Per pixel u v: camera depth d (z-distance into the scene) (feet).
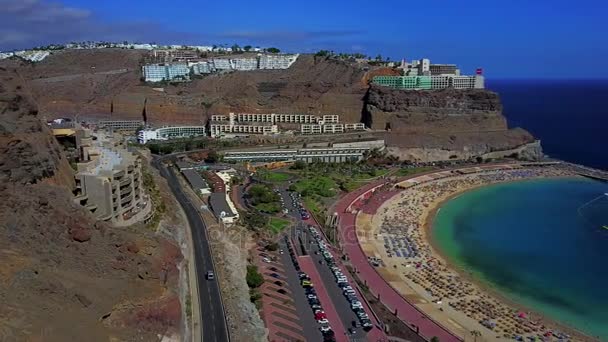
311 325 446.60
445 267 627.46
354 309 476.54
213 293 461.37
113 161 549.13
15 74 436.76
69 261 345.51
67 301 307.78
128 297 349.61
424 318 488.44
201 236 595.88
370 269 598.75
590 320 513.04
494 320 500.74
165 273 407.03
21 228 343.26
